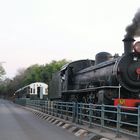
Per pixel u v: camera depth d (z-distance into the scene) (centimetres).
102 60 2250
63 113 2572
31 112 3938
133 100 1716
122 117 1622
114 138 1372
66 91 2750
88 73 2377
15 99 8581
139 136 1246
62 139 1473
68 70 2772
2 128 1941
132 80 1809
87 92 2264
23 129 1897
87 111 2041
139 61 1830
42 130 1855
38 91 5531
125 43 1852
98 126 1761
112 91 1825
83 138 1514
